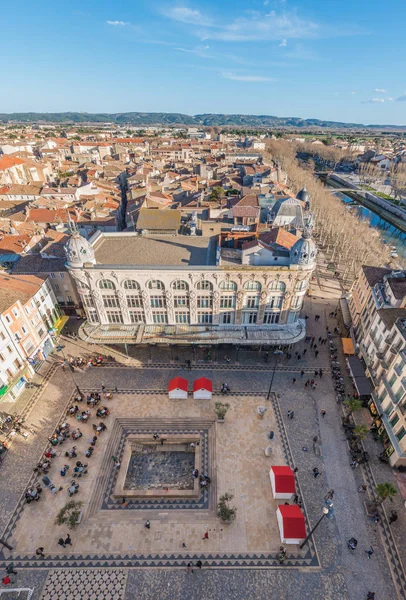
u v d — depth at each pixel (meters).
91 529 39.75
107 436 50.16
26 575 35.84
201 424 52.69
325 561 37.06
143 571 36.28
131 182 141.50
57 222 103.25
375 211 175.25
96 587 35.06
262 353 66.25
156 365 63.41
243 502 42.25
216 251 64.19
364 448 48.56
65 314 75.38
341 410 54.59
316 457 47.47
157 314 63.66
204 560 37.16
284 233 66.62
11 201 129.00
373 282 65.00
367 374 57.28
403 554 37.62
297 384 59.34
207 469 46.78
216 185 152.62
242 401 56.03
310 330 73.44
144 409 54.69
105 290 60.53
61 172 180.62
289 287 59.12
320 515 40.88
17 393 56.44
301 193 128.12
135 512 41.66
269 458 47.25
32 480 44.34
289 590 34.94
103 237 72.44
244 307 62.31
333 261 108.00
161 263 60.59
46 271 69.94
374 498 42.50
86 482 44.19
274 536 39.19
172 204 111.19
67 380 59.94
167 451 50.59
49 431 50.88
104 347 67.69
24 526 39.72
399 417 45.25
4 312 53.62
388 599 34.38
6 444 48.72
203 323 64.62
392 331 50.50
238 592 34.78
